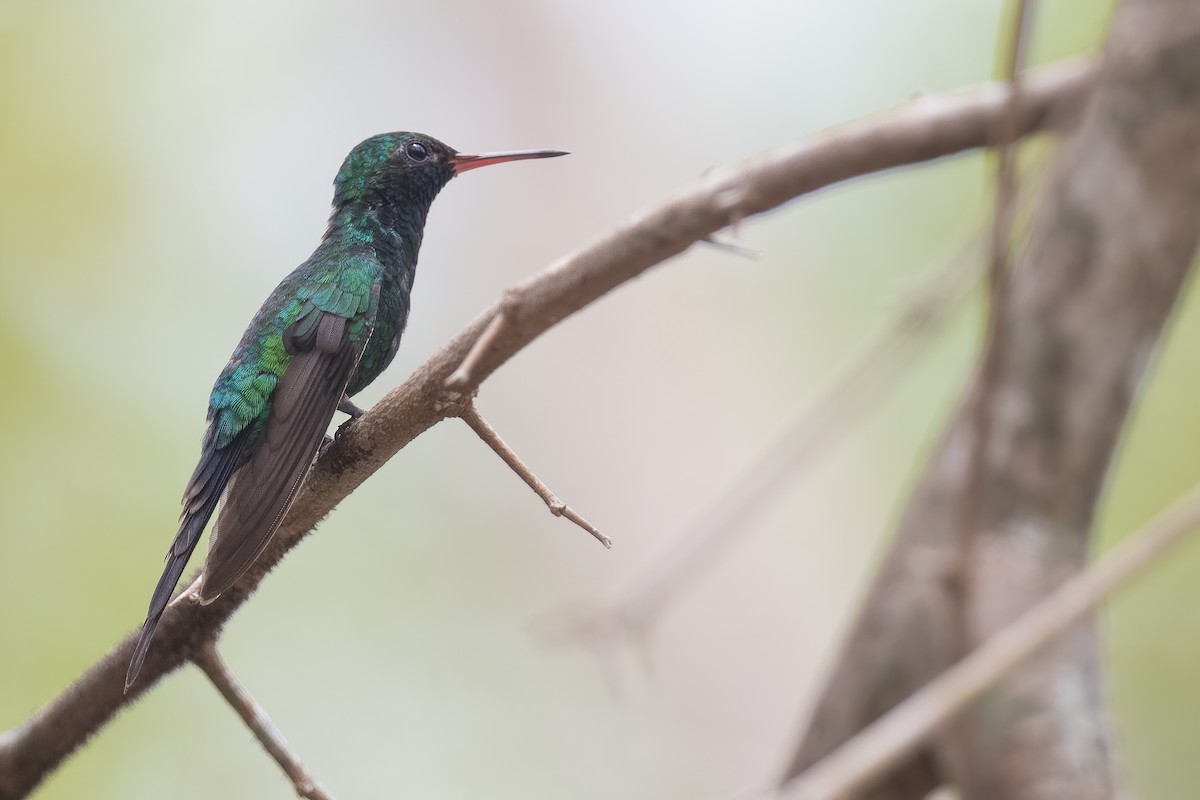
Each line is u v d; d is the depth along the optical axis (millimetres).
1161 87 6000
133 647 5133
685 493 16156
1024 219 6293
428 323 16734
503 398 16594
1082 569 5797
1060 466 5883
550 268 5207
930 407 12766
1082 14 10977
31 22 13492
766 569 15672
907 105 6344
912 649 6109
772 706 15477
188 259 13664
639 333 16719
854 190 13383
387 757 12812
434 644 13852
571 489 16375
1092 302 5973
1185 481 10188
